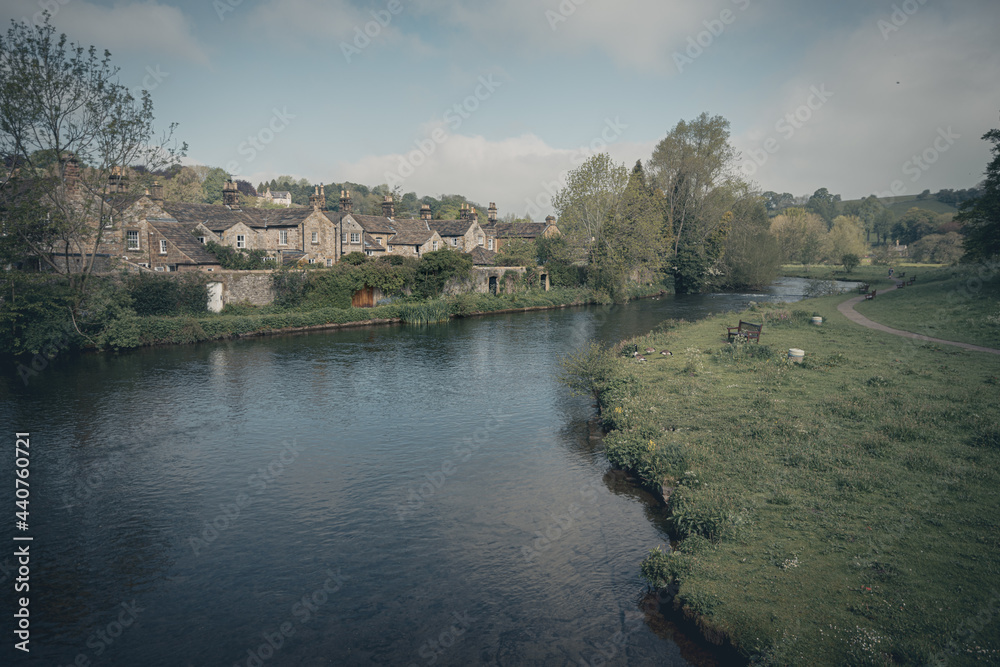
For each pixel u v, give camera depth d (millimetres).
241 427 20938
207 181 117938
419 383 27484
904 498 11789
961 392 18984
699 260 76688
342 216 68562
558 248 70250
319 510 14484
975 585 8750
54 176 31312
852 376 22359
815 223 133375
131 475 16672
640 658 8789
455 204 138750
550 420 21594
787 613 8594
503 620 9969
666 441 15914
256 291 44969
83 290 33438
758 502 12133
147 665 9000
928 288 50844
